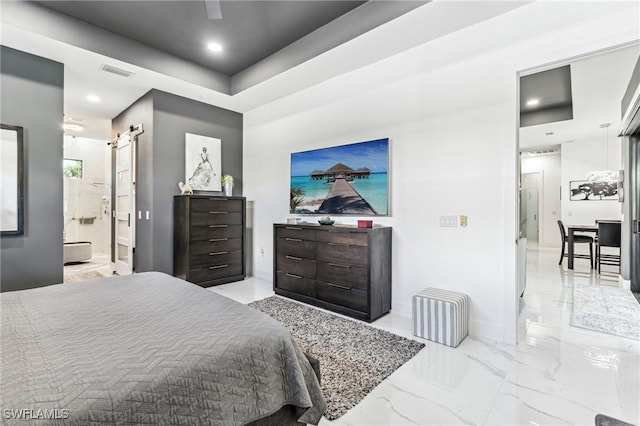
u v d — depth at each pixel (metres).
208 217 4.32
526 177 9.06
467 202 2.83
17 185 3.00
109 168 7.82
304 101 4.21
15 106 3.01
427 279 3.09
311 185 4.09
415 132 3.16
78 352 1.12
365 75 3.54
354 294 3.18
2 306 1.60
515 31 2.54
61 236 3.29
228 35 3.33
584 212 6.95
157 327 1.35
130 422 0.89
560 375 2.09
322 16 3.00
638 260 4.11
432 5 2.39
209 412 1.05
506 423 1.63
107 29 3.20
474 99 2.78
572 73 3.75
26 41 2.88
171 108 4.29
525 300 3.72
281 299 3.83
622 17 2.12
